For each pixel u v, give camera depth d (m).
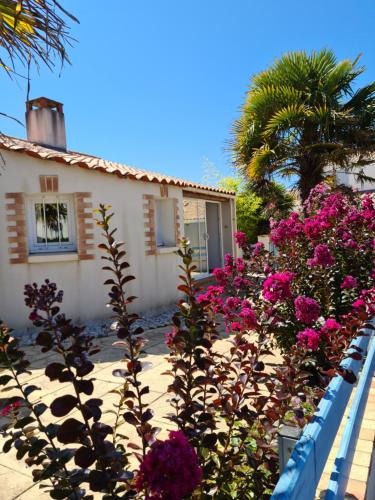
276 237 3.87
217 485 1.69
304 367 3.02
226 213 12.77
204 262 12.24
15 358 1.68
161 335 6.10
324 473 2.36
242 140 10.33
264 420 1.78
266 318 2.00
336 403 1.66
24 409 3.35
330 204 4.37
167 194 8.31
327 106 9.40
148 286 7.71
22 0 1.57
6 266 6.27
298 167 10.33
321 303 3.44
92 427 1.34
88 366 1.38
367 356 2.59
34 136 8.79
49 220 6.88
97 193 6.92
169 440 1.07
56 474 1.48
